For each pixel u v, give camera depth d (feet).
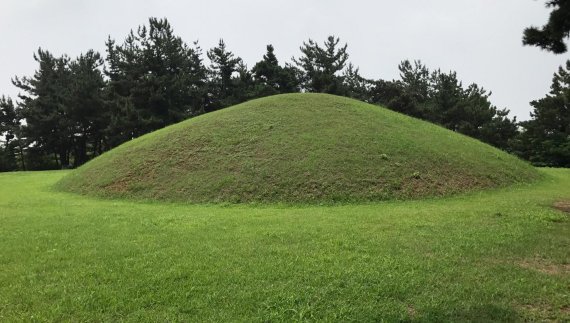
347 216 34.78
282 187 45.85
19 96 170.81
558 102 130.62
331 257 22.26
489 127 155.02
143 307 16.57
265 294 17.58
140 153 59.88
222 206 42.91
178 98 150.71
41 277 19.65
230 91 174.81
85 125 157.38
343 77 189.37
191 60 170.91
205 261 21.75
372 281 18.85
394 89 177.99
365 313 16.03
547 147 122.62
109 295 17.46
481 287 18.17
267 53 178.09
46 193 55.47
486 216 33.35
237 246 24.75
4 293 17.72
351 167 48.93
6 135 169.58
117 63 160.15
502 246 24.26
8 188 64.23
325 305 16.66
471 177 51.13
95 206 43.01
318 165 49.16
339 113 67.05
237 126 62.34
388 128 62.75
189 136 61.52
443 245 24.52
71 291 17.90
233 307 16.49
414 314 16.05
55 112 152.05
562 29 34.47
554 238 25.93
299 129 59.57
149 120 139.03
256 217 35.12
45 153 162.91
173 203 45.11
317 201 43.45
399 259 21.89
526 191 49.34
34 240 26.63
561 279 19.19
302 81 184.65
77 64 171.53
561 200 41.88
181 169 52.60
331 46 178.91
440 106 169.78
